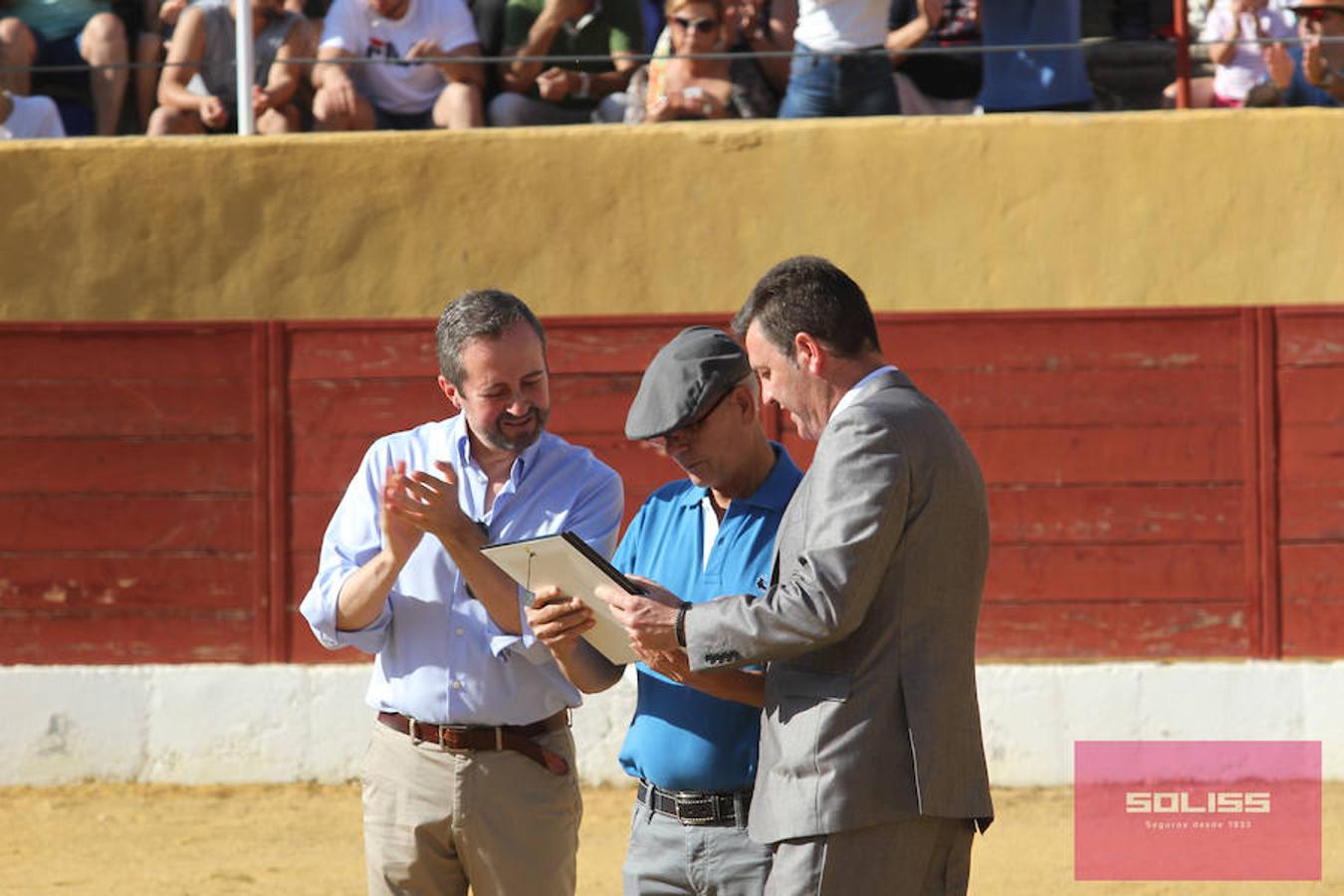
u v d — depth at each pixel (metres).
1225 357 23.33
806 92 23.86
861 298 9.50
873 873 8.98
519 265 23.66
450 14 24.20
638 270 23.55
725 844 10.11
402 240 23.77
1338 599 23.44
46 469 24.25
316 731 23.97
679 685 10.28
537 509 10.97
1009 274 23.33
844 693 9.00
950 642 9.15
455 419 11.35
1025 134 23.23
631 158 23.50
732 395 10.07
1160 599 23.59
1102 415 23.44
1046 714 23.47
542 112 24.33
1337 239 23.06
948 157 23.27
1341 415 23.25
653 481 23.66
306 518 24.11
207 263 23.97
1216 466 23.42
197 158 23.83
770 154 23.36
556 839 10.84
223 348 24.11
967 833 9.38
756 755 10.07
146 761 24.03
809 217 23.38
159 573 24.25
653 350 23.56
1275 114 23.06
